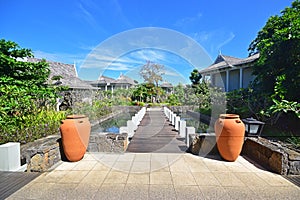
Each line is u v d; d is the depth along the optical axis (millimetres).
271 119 6586
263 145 3744
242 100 8570
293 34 5594
